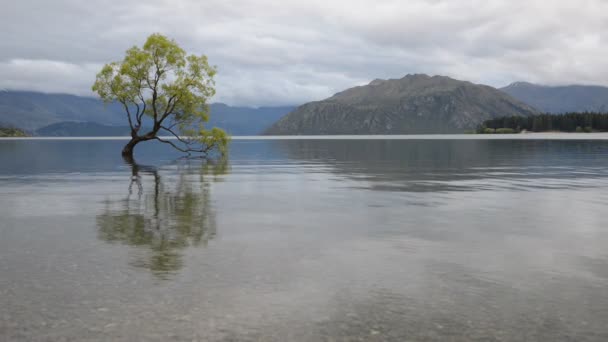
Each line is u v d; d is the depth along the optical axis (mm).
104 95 52500
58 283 8062
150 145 116875
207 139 56156
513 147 84000
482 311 6906
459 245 10945
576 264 9289
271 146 112875
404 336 6102
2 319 6555
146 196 20250
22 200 18812
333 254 10094
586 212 15734
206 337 6055
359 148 89750
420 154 61188
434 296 7508
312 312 6859
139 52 51719
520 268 9023
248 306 7062
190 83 52406
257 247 10727
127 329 6266
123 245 10875
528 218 14617
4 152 76562
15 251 10273
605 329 6309
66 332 6172
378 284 8070
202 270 8844
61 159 53344
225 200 18953
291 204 17797
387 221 14125
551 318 6668
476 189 22672
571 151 65938
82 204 17719
